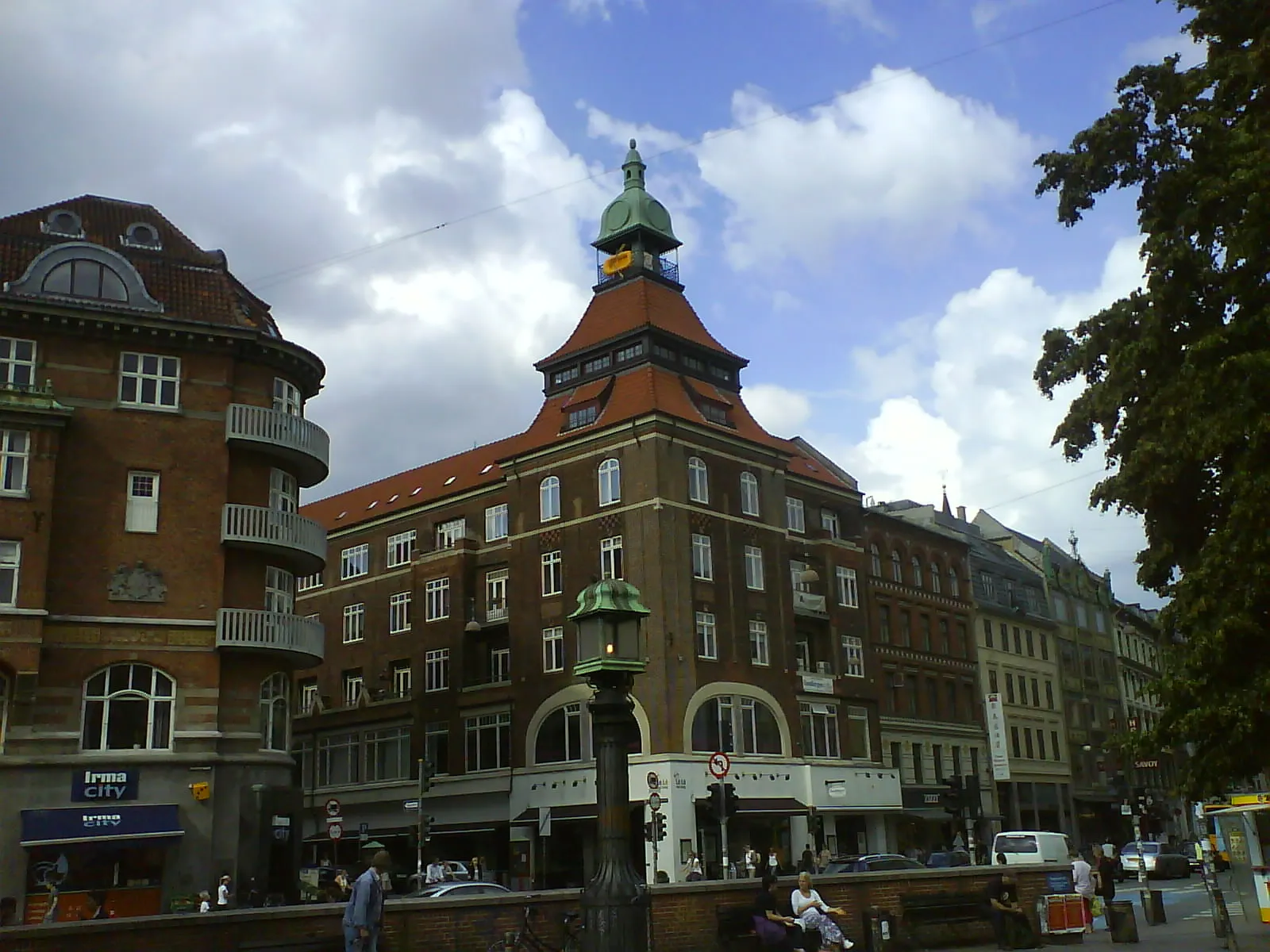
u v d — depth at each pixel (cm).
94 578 3216
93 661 3161
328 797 5672
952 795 3097
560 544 4894
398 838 5362
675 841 4222
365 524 6125
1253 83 1905
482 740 5041
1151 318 2000
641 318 5078
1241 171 1805
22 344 3278
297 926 1664
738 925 1956
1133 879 5228
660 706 4372
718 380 5347
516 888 4662
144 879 3098
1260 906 2220
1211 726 1778
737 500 4962
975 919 2380
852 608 5544
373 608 5938
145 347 3425
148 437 3372
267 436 3525
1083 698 7806
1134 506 2020
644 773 4344
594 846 4516
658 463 4653
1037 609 7544
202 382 3478
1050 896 2392
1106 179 2205
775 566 5056
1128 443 2067
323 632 3666
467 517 5628
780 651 4947
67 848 2998
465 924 1780
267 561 3544
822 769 4959
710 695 4556
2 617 3019
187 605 3316
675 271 5506
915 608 6244
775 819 4750
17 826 2955
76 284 3369
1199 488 1956
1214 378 1791
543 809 4066
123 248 3641
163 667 3247
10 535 3072
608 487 4778
